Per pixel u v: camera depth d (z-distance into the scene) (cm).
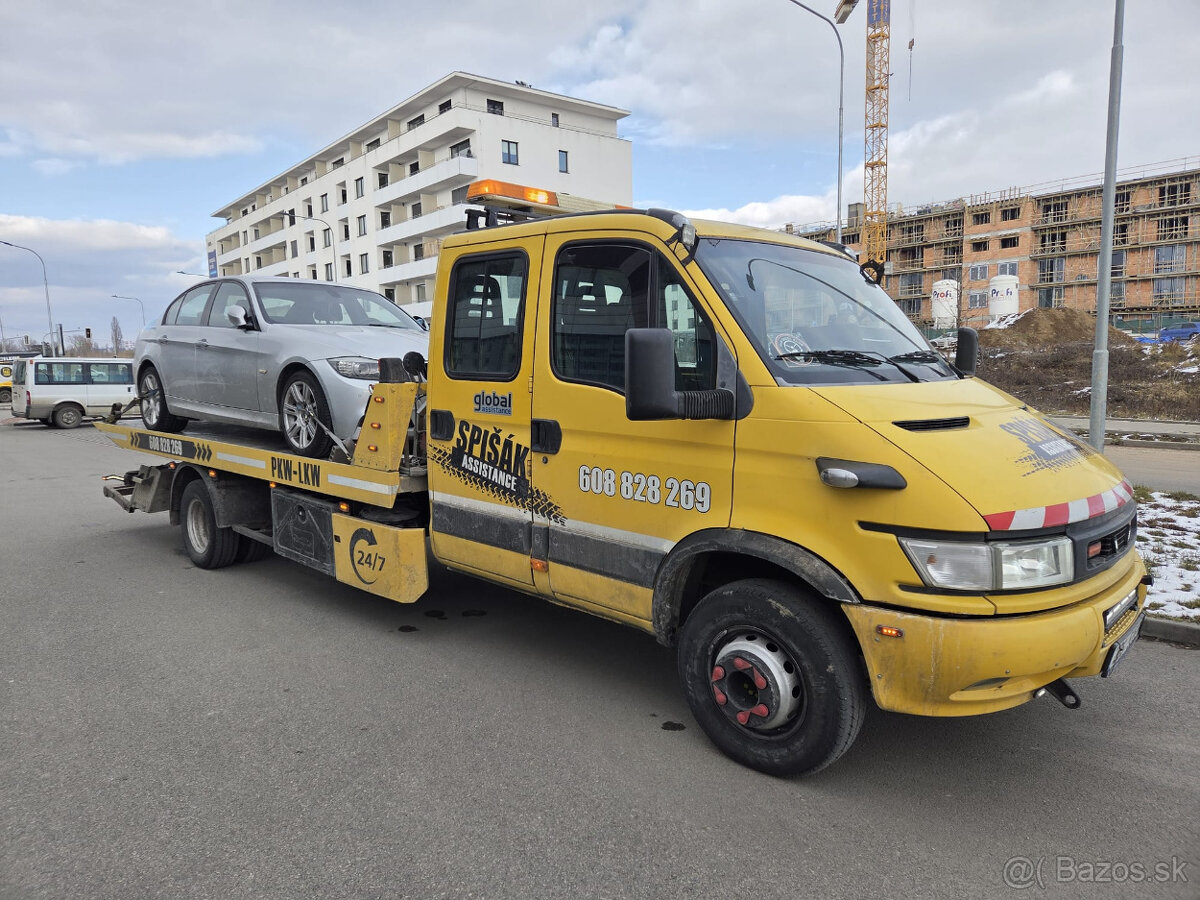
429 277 5084
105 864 278
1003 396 372
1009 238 7531
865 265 448
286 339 620
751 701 338
